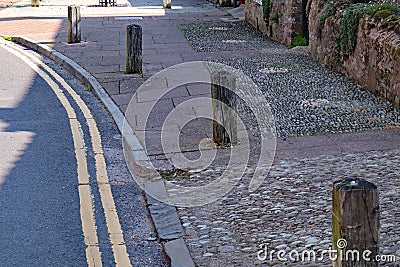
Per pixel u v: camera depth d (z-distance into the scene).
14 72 13.49
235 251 5.35
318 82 11.79
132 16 22.58
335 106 10.16
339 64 12.45
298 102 10.45
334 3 13.23
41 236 5.79
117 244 5.66
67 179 7.28
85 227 6.00
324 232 5.61
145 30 19.05
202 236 5.68
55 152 8.26
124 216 6.26
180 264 5.14
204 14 23.38
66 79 12.96
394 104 10.11
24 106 10.68
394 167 7.37
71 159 7.99
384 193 6.47
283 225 5.82
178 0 29.69
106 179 7.29
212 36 17.94
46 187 7.01
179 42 16.84
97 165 7.77
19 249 5.54
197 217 6.11
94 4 27.25
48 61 14.88
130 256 5.43
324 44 13.30
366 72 11.14
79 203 6.57
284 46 16.09
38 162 7.86
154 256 5.43
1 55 15.50
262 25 18.59
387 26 10.65
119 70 13.14
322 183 6.89
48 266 5.24
